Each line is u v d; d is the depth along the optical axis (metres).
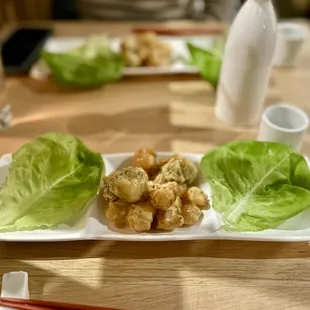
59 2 0.93
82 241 0.34
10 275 0.30
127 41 0.61
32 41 0.65
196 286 0.31
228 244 0.35
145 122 0.51
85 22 0.76
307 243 0.35
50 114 0.51
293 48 0.61
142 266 0.33
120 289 0.31
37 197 0.35
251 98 0.47
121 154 0.40
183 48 0.66
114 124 0.50
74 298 0.30
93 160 0.37
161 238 0.32
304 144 0.47
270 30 0.43
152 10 0.83
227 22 0.78
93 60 0.58
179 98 0.56
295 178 0.37
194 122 0.51
